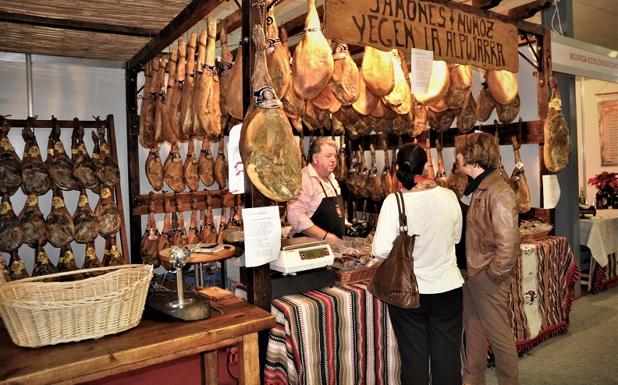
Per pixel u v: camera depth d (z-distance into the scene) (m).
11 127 3.39
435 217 1.97
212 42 2.81
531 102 4.04
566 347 3.39
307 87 2.34
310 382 2.04
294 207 3.12
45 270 3.27
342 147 5.01
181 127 3.01
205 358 2.09
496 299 2.38
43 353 1.37
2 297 1.37
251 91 1.82
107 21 2.80
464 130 4.02
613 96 7.36
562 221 4.52
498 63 2.76
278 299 2.12
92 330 1.46
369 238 3.05
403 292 1.90
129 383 2.86
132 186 3.78
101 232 3.52
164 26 2.92
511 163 4.18
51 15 2.68
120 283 1.68
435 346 2.02
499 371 2.43
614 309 4.28
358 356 2.23
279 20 4.84
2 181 3.14
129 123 3.76
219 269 4.00
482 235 2.38
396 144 5.15
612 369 3.02
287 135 1.82
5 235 3.12
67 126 3.57
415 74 2.31
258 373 1.71
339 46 2.67
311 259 2.21
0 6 2.50
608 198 6.04
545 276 3.39
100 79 3.88
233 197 4.12
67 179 3.38
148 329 1.58
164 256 2.75
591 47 3.89
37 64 3.60
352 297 2.20
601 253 4.77
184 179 3.81
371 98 3.12
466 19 2.56
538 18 5.48
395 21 2.23
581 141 7.72
